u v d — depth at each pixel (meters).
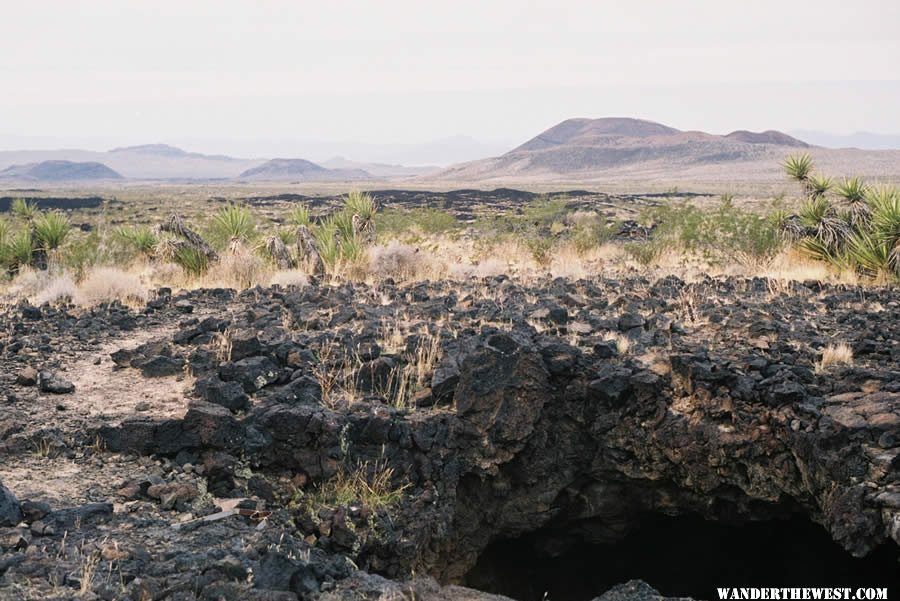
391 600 5.08
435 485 7.33
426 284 13.09
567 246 19.36
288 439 6.87
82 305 11.53
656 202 66.50
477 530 7.89
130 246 17.22
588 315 10.03
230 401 7.18
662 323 9.77
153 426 6.78
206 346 8.85
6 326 10.02
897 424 6.77
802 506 7.54
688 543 8.77
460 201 65.81
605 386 7.99
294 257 16.05
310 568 5.17
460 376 7.80
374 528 6.50
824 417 7.08
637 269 16.06
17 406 7.44
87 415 7.28
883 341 8.98
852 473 6.69
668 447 7.86
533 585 8.68
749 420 7.59
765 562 8.58
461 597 6.17
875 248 14.00
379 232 22.64
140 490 6.19
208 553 5.11
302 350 8.27
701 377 7.86
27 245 16.59
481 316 10.00
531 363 7.88
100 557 4.95
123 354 8.68
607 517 8.40
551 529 8.44
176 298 12.02
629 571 8.85
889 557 7.79
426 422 7.34
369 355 8.38
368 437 7.09
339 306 10.57
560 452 8.16
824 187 17.44
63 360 8.82
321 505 6.58
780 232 17.27
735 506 7.92
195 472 6.63
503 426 7.68
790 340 9.11
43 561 4.77
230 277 14.13
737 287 12.66
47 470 6.38
